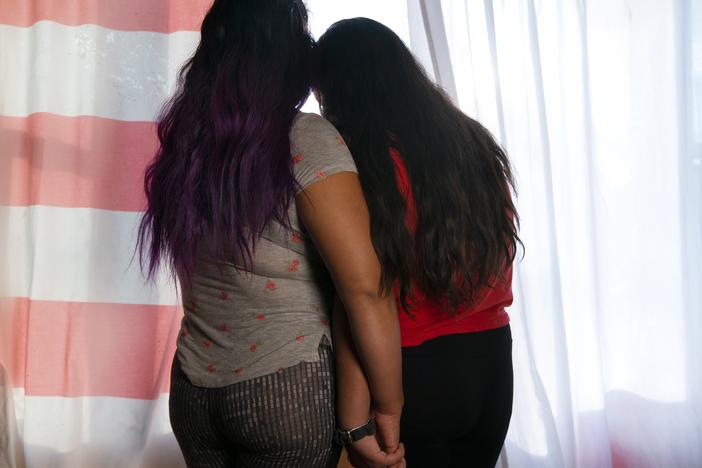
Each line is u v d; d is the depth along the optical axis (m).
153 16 1.99
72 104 2.00
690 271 2.16
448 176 1.06
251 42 0.97
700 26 2.12
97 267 2.04
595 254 2.10
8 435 2.01
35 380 2.01
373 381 0.99
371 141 1.06
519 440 2.01
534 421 1.99
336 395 1.05
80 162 2.01
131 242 2.04
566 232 2.09
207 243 0.97
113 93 2.00
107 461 2.07
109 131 2.01
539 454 1.99
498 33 1.98
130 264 1.97
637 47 2.12
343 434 1.04
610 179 2.17
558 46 2.07
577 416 2.13
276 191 0.92
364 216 0.96
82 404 2.06
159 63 2.00
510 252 1.18
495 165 1.16
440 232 1.04
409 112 1.10
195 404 1.01
